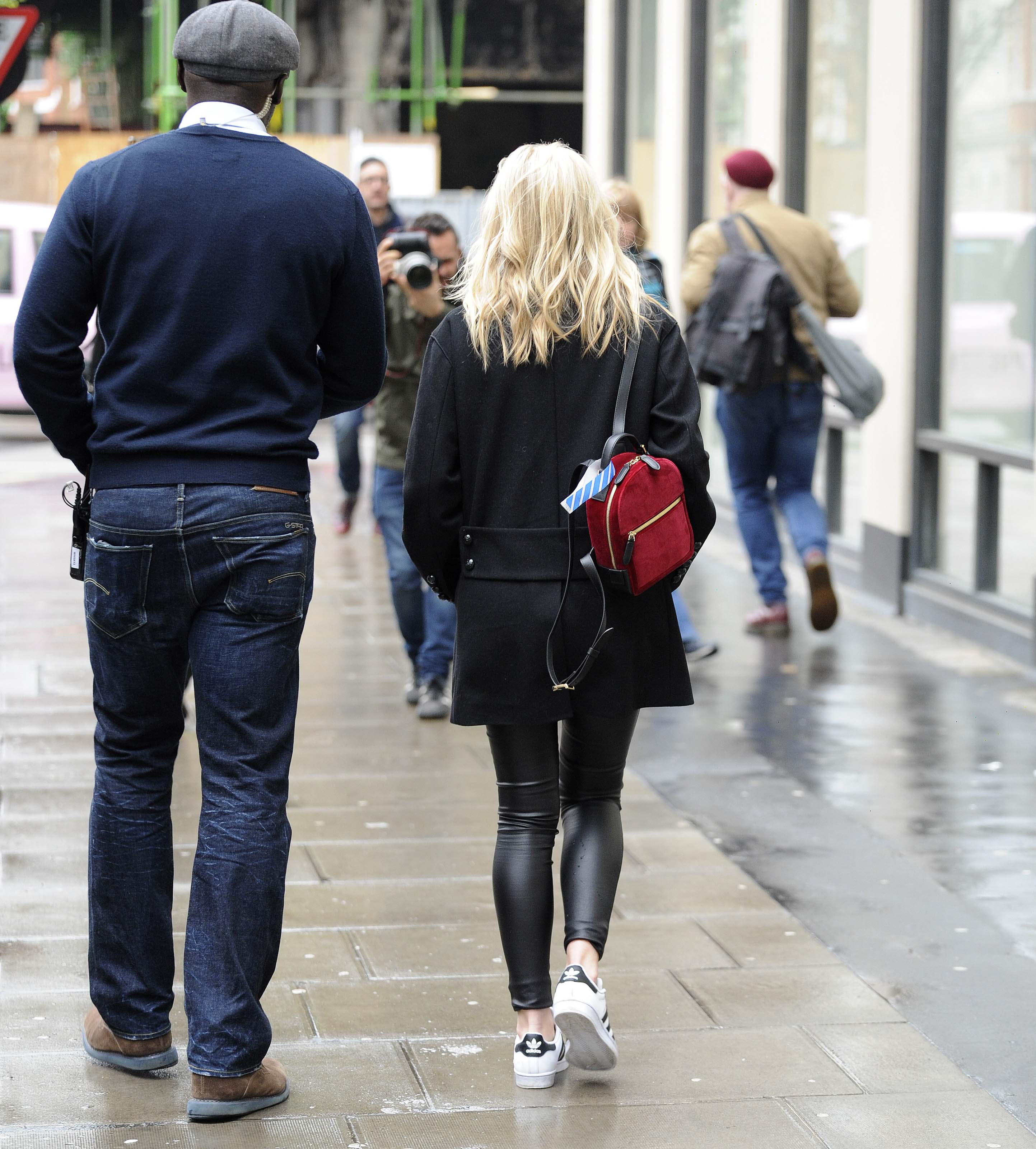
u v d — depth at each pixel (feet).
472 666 23.21
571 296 22.88
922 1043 25.25
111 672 22.61
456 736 43.55
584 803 24.34
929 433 58.59
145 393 21.62
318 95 201.98
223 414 21.68
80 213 21.49
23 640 54.80
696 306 54.24
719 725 44.55
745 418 54.65
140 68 200.64
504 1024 25.68
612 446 22.26
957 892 31.99
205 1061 22.08
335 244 21.95
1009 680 49.85
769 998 26.89
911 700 47.37
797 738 43.27
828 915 30.71
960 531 57.57
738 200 55.06
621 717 23.43
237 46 21.91
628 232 45.47
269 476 21.80
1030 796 38.29
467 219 140.36
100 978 23.49
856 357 53.26
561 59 208.64
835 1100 23.29
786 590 58.08
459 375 22.99
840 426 66.85
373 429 124.98
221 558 21.67
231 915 22.12
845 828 35.88
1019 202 52.60
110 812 23.21
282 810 22.63
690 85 86.74
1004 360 53.72
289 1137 21.90
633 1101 23.18
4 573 67.00
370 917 30.19
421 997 26.63
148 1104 22.74
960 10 56.95
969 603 55.77
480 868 33.06
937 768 40.52
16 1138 21.68
